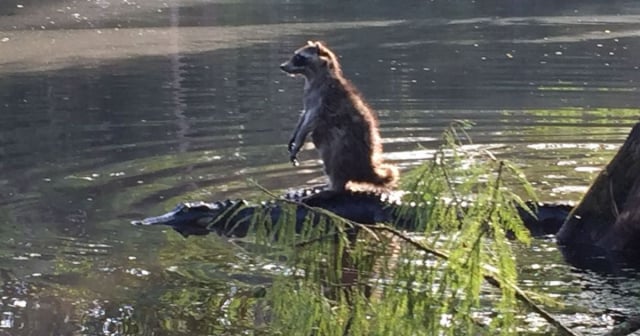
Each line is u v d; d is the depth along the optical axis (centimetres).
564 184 798
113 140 991
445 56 1625
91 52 1734
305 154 918
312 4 2570
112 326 522
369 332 310
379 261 314
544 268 620
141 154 924
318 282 314
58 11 2373
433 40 1853
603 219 677
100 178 836
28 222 715
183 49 1747
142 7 2470
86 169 869
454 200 304
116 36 1958
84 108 1184
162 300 557
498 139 973
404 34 1953
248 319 523
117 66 1550
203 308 542
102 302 557
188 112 1145
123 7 2470
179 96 1260
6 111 1170
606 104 1165
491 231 303
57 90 1325
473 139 972
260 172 848
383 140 959
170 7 2483
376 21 2208
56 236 680
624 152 680
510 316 310
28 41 1895
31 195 786
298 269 315
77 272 609
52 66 1567
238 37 1912
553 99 1202
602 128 1023
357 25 2120
